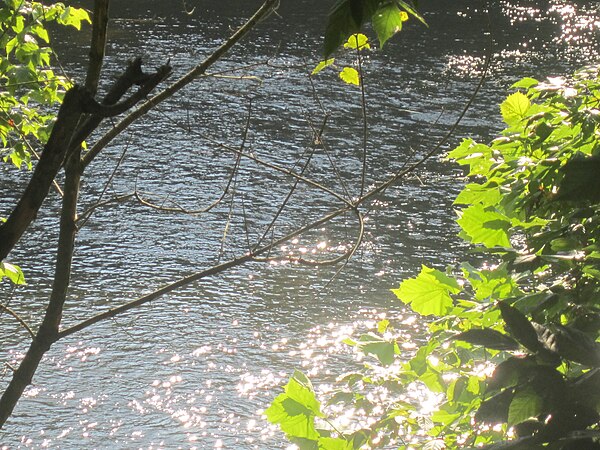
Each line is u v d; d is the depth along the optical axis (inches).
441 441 176.4
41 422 748.6
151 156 1322.6
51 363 827.4
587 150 184.4
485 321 184.9
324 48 85.1
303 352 864.3
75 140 126.4
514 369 93.4
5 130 345.7
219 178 1262.3
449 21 2132.1
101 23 135.9
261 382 821.9
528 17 2197.3
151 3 2087.8
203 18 1999.3
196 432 752.3
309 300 958.4
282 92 1576.0
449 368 194.4
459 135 1444.4
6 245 112.0
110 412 769.6
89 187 1215.6
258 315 930.7
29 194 111.1
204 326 907.4
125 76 112.1
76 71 1600.6
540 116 198.7
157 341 876.6
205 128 1428.4
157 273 1017.5
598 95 201.2
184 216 1144.2
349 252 172.9
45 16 362.0
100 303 946.1
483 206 201.6
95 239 1080.2
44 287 956.6
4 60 347.9
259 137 1403.8
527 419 92.4
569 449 85.9
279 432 753.0
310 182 181.8
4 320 879.1
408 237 1108.5
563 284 153.3
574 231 161.8
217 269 173.9
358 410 204.7
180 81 163.9
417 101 1579.7
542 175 173.3
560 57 1883.6
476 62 1814.7
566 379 95.3
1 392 771.4
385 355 205.6
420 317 921.5
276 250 1058.7
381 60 1786.4
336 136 1417.3
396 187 1241.4
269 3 163.2
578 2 2364.7
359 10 83.3
